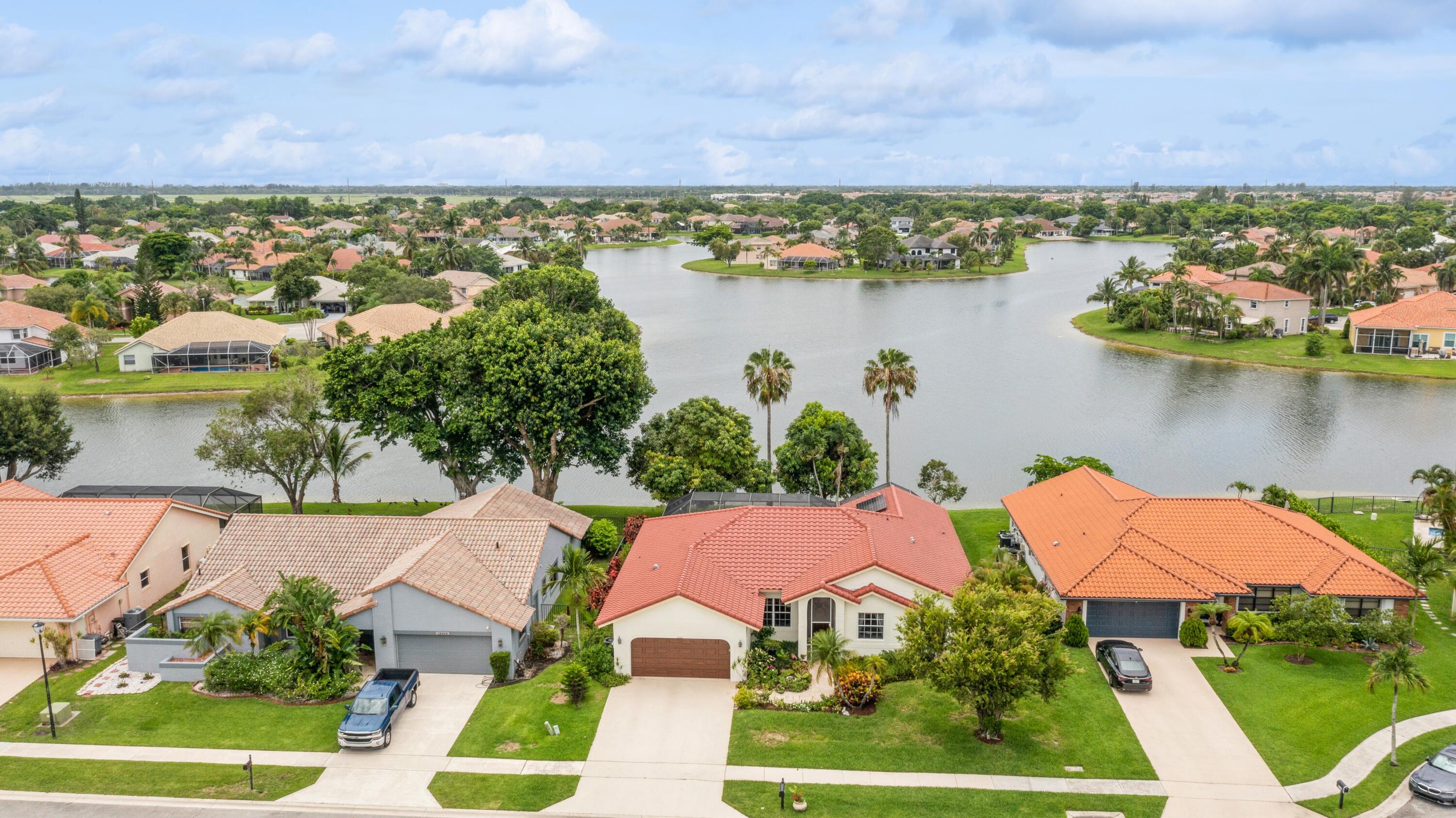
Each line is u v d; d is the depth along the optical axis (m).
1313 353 132.38
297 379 68.31
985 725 39.62
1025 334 155.12
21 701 42.47
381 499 76.56
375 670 45.91
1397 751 38.09
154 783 36.28
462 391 65.69
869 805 35.00
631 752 38.66
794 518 51.56
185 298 158.38
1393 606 48.59
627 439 72.75
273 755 38.38
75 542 50.72
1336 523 59.47
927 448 89.56
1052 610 40.81
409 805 35.12
